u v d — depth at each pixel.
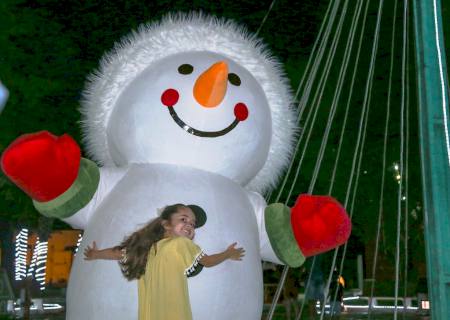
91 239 5.31
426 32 5.72
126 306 5.04
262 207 5.76
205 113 5.42
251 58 5.95
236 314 5.25
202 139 5.45
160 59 5.80
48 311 26.31
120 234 5.20
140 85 5.64
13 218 21.19
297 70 15.06
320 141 15.91
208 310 5.12
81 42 15.32
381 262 35.06
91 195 5.43
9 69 14.80
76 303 5.25
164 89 5.53
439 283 5.36
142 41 5.90
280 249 5.64
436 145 5.53
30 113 15.41
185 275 4.82
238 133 5.53
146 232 4.95
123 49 5.91
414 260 24.84
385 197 17.62
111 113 5.80
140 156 5.55
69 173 5.10
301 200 5.63
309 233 5.51
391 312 24.48
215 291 5.14
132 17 15.10
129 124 5.56
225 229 5.33
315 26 15.52
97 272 5.16
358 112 15.98
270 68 6.03
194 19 6.05
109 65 5.90
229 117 5.50
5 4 14.91
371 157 16.70
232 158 5.56
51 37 15.26
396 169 16.80
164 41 5.84
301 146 16.14
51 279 46.88
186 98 5.46
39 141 4.96
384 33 15.54
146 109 5.52
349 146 16.30
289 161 6.12
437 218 5.42
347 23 15.26
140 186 5.39
